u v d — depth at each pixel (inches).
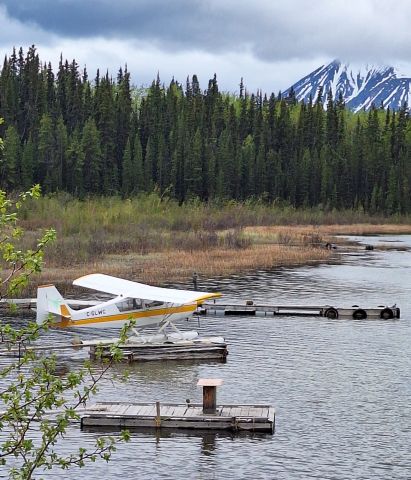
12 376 1279.5
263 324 1831.9
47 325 613.0
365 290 2374.5
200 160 6437.0
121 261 2763.3
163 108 7406.5
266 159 7081.7
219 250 3245.6
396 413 1149.7
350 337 1678.2
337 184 7239.2
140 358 1439.5
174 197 6294.3
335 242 4212.6
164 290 1557.6
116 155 6530.5
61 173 5703.7
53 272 2443.4
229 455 981.2
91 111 6589.6
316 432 1066.7
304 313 1971.0
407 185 7239.2
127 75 7081.7
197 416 1072.2
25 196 599.8
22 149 5885.8
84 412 1088.8
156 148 6653.5
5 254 588.4
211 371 1379.2
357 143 7706.7
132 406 1121.4
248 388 1270.9
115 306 1493.6
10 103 6353.3
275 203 6820.9
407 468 948.6
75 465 948.6
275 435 1053.2
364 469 943.7
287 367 1409.9
